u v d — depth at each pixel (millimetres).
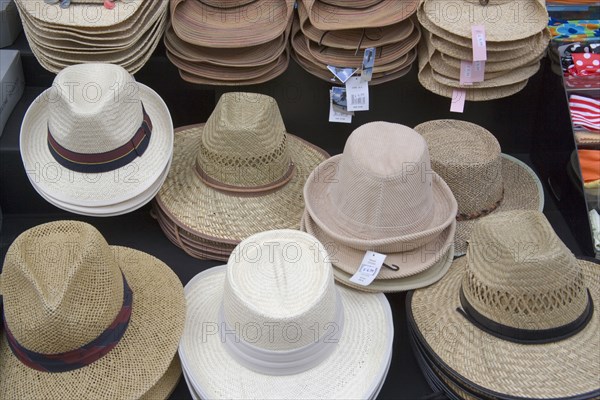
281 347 1739
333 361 1871
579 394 1732
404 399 2020
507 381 1787
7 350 1790
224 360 1863
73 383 1718
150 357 1790
